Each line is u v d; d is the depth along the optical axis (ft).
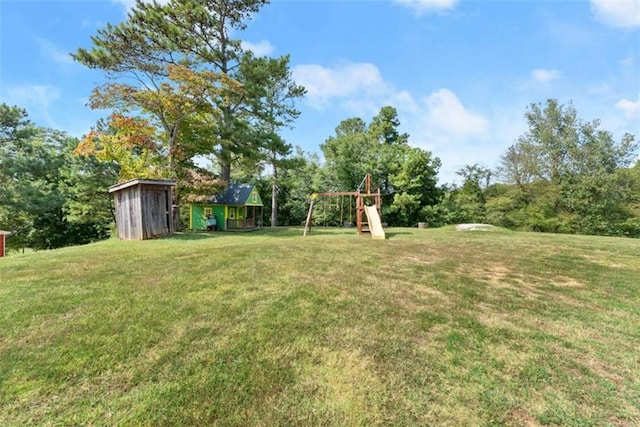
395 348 7.52
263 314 9.40
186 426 5.00
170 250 20.85
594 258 19.24
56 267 15.23
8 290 11.41
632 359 7.19
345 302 10.54
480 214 68.28
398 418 5.24
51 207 50.08
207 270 14.62
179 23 42.29
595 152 57.98
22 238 56.90
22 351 7.16
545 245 25.04
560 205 60.54
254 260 17.16
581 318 9.52
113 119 35.73
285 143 51.80
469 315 9.62
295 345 7.59
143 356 7.02
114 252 19.95
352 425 5.07
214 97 42.04
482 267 16.35
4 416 5.20
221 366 6.66
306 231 38.50
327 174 70.79
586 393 5.96
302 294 11.27
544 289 12.51
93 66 36.58
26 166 45.50
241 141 47.11
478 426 5.09
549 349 7.59
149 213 30.58
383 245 24.40
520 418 5.29
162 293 11.18
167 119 40.32
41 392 5.81
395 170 69.77
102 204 55.77
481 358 7.14
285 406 5.49
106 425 5.03
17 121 46.32
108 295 10.91
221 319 8.98
